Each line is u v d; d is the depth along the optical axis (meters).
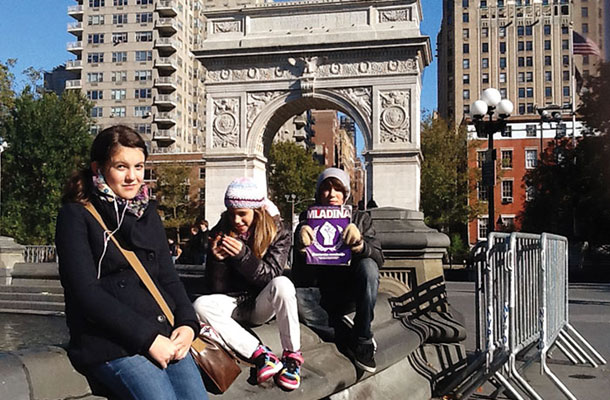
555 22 108.81
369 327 4.57
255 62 37.44
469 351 8.84
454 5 112.69
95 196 2.87
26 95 46.50
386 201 35.19
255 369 3.58
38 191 46.19
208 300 3.62
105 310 2.64
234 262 3.78
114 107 86.75
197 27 95.38
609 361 8.76
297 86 36.94
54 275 12.70
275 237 3.96
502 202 63.62
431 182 52.12
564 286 8.84
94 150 2.90
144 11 86.50
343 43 35.84
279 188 69.25
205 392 2.92
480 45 111.38
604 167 38.19
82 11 88.25
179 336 2.83
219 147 37.69
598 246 43.38
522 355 7.98
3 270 12.99
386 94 35.81
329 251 4.71
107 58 87.19
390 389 5.38
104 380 2.71
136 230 2.91
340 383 4.24
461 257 48.81
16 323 10.20
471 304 16.66
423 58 37.41
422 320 6.71
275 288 3.74
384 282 6.80
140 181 2.97
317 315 4.94
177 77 87.50
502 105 17.25
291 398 3.63
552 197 43.03
